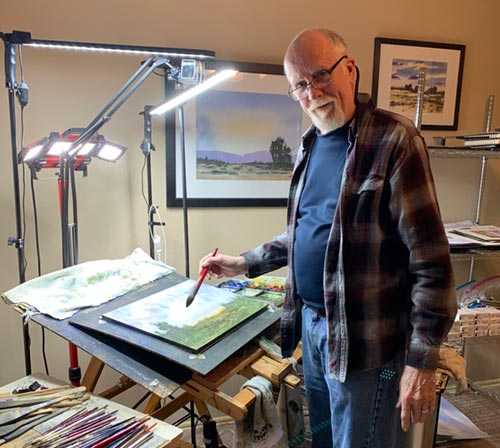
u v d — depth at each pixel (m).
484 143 1.80
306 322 1.21
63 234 1.38
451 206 2.19
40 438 0.96
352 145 1.02
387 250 1.01
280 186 1.97
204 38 1.80
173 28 1.76
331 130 1.11
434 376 0.94
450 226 2.08
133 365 1.05
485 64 2.10
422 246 0.94
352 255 1.01
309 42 1.02
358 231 1.00
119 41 1.72
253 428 1.13
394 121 1.00
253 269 1.39
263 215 2.00
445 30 2.04
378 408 1.07
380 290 1.02
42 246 1.78
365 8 1.94
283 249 1.40
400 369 1.08
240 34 1.83
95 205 1.81
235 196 1.93
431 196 0.95
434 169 2.13
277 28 1.87
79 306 1.27
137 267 1.54
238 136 1.89
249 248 2.01
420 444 1.43
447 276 0.93
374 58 1.98
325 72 1.01
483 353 2.33
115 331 1.13
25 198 1.73
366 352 1.03
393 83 2.01
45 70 1.67
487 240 1.81
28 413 1.04
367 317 1.02
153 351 1.04
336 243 1.03
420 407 0.95
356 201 1.00
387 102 2.02
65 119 1.72
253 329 1.18
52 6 1.64
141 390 1.97
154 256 1.79
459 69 2.07
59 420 1.03
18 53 1.63
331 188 1.10
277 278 1.76
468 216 2.21
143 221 1.87
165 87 1.79
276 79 1.88
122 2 1.70
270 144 1.92
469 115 2.13
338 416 1.11
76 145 1.28
